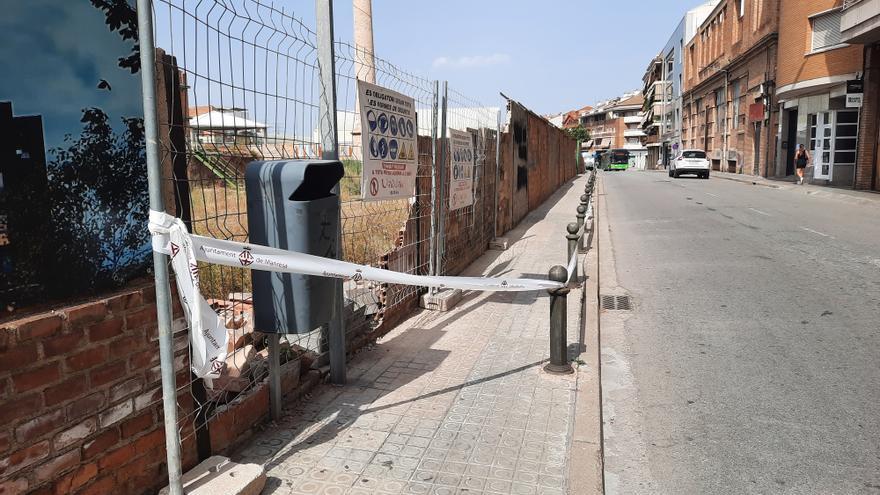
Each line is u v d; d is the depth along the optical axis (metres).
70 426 2.46
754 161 33.94
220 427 3.44
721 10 41.44
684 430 4.07
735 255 10.05
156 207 2.58
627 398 4.62
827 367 5.04
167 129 2.89
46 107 2.32
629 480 3.50
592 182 14.48
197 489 2.90
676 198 21.64
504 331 6.07
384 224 7.06
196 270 2.71
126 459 2.74
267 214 3.46
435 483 3.26
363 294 6.28
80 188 2.47
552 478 3.32
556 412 4.15
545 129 22.05
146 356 2.81
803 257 9.54
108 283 2.62
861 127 20.88
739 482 3.44
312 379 4.54
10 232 2.22
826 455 3.69
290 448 3.64
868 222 13.20
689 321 6.52
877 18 17.31
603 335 6.14
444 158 7.02
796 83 24.31
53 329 2.36
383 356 5.31
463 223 8.98
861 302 6.84
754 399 4.51
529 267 9.45
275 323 3.60
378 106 5.11
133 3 2.67
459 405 4.26
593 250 10.91
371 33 18.00
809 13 23.16
